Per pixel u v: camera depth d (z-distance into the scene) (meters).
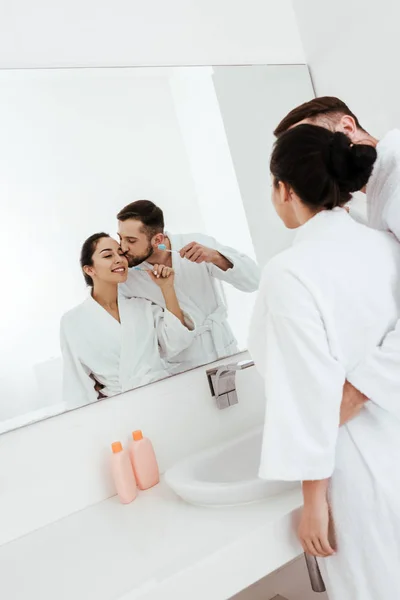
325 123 1.60
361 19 1.89
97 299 1.62
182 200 1.78
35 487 1.52
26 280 1.52
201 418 1.78
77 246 1.60
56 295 1.56
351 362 1.17
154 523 1.38
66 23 1.64
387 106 1.88
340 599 1.21
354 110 1.99
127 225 1.68
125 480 1.54
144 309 1.70
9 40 1.55
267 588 1.91
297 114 1.63
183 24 1.85
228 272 1.86
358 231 1.24
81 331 1.59
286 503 1.31
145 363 1.69
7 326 1.49
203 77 1.86
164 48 1.81
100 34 1.70
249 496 1.33
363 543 1.16
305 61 2.11
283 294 1.15
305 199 1.22
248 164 1.93
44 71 1.58
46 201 1.56
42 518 1.53
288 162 1.20
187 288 1.78
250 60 1.98
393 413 1.16
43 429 1.54
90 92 1.64
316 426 1.12
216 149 1.86
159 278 1.73
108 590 1.13
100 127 1.65
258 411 1.90
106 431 1.62
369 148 1.21
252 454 1.68
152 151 1.74
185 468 1.53
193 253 1.80
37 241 1.54
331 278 1.15
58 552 1.36
